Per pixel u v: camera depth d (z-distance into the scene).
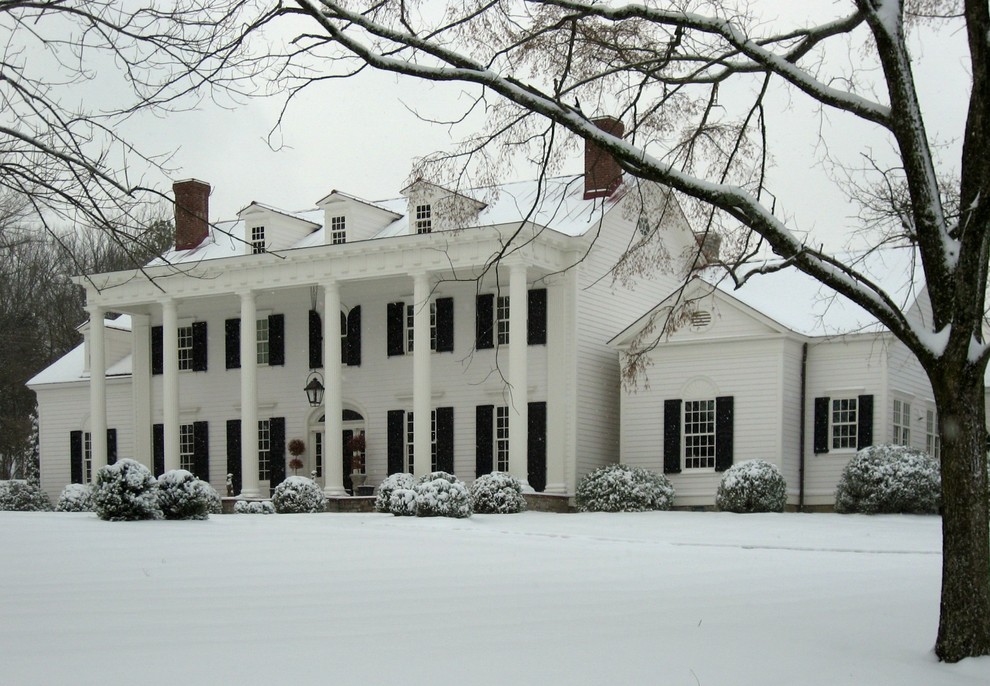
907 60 10.12
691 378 36.53
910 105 10.07
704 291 36.28
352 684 8.47
